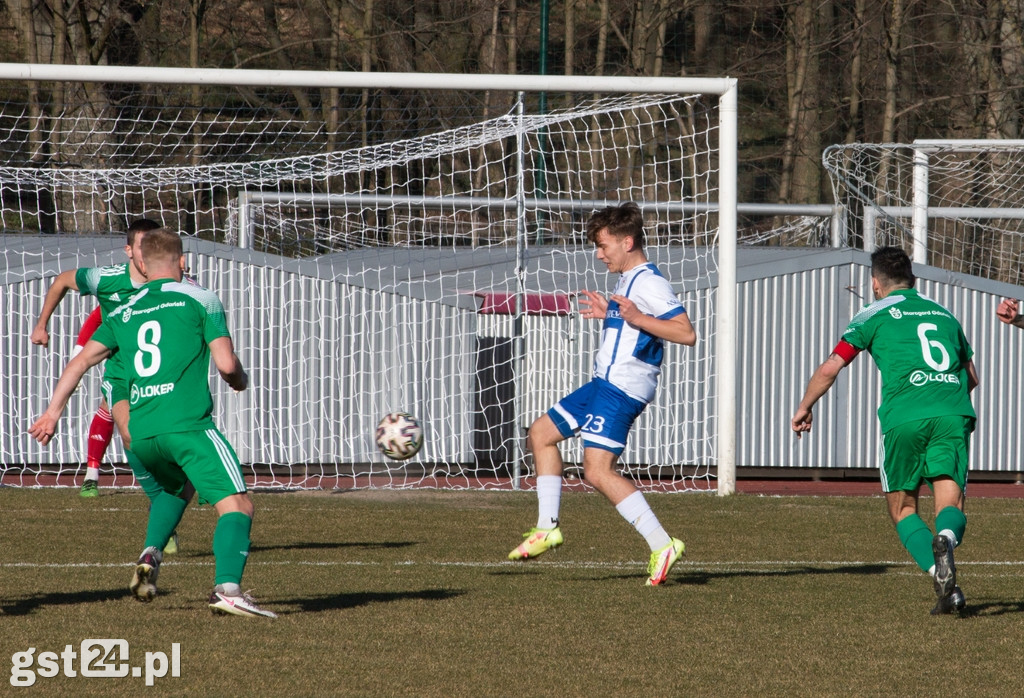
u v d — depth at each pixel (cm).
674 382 4931
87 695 1571
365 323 4856
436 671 1708
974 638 1942
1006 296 5097
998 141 5931
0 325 4712
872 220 6406
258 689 1606
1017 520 3694
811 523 3525
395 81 4153
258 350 4784
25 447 4722
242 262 4772
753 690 1623
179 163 9356
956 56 10188
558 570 2625
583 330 4884
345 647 1844
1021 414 5112
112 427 4016
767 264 5000
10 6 8906
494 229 9000
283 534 3200
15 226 7544
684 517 3647
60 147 8212
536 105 9650
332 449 4828
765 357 5003
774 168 10869
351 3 9981
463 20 9994
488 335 4925
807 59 10594
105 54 9619
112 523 3322
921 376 2184
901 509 2253
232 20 9931
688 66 10794
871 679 1684
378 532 3250
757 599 2273
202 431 1980
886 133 10369
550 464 2452
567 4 10144
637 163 9994
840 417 5034
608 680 1667
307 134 8744
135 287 2520
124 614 2066
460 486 4631
